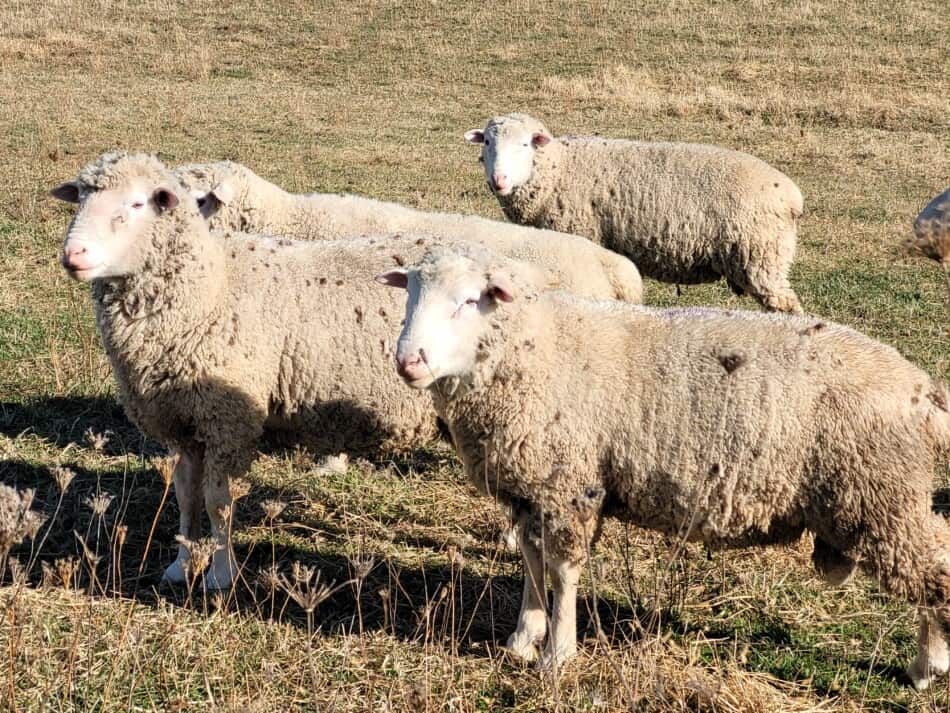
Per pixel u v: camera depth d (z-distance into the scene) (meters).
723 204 10.20
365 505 7.41
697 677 5.27
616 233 10.61
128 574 6.37
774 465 5.06
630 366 5.30
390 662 5.53
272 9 33.12
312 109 23.70
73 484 7.38
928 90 25.59
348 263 6.46
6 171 16.31
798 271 13.02
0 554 5.19
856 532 5.04
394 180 17.20
